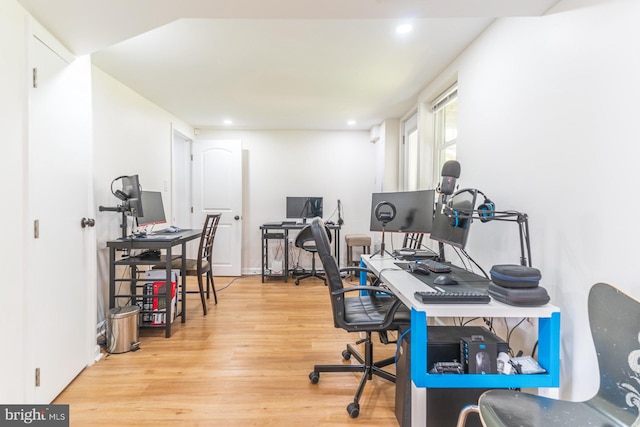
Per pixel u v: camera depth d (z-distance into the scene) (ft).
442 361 4.73
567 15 4.62
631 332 3.15
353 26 6.63
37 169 5.24
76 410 5.50
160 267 10.18
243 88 10.22
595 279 4.17
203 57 8.01
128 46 7.45
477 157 7.11
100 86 8.77
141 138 10.94
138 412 5.47
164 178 12.57
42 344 5.37
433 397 4.67
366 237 15.14
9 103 4.64
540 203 5.18
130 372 6.77
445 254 8.59
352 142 16.49
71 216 6.28
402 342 5.13
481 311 4.27
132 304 9.12
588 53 4.27
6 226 4.57
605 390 3.34
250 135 16.30
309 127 15.78
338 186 16.52
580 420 3.15
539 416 3.19
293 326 9.39
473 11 5.05
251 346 8.06
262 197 16.37
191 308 11.02
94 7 4.94
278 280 15.06
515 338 5.92
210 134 16.15
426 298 4.35
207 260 11.65
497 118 6.37
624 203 3.78
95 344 7.22
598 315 3.44
